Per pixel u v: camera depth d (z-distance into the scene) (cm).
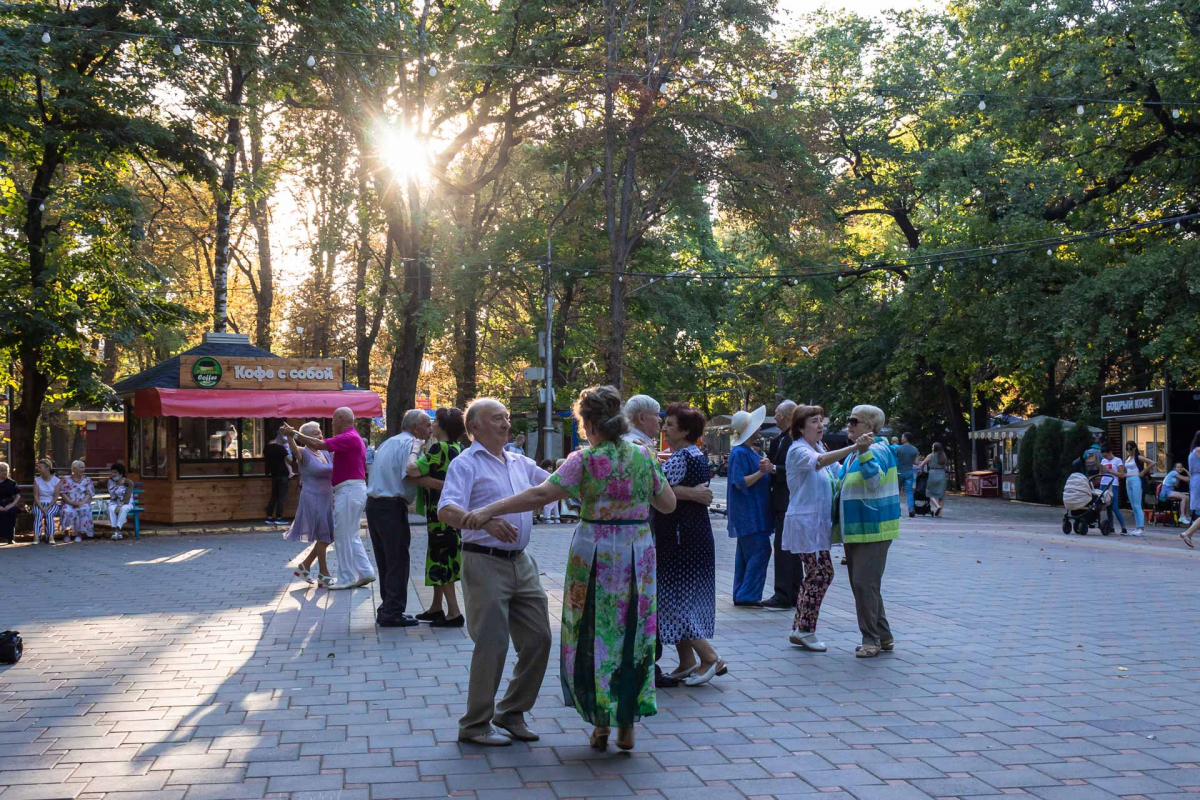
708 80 2777
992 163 3125
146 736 536
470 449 556
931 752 509
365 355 3666
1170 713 584
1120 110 2742
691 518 658
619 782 464
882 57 3631
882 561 753
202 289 4184
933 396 4409
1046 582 1173
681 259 3850
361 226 3209
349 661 731
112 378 4138
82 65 2091
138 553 1620
